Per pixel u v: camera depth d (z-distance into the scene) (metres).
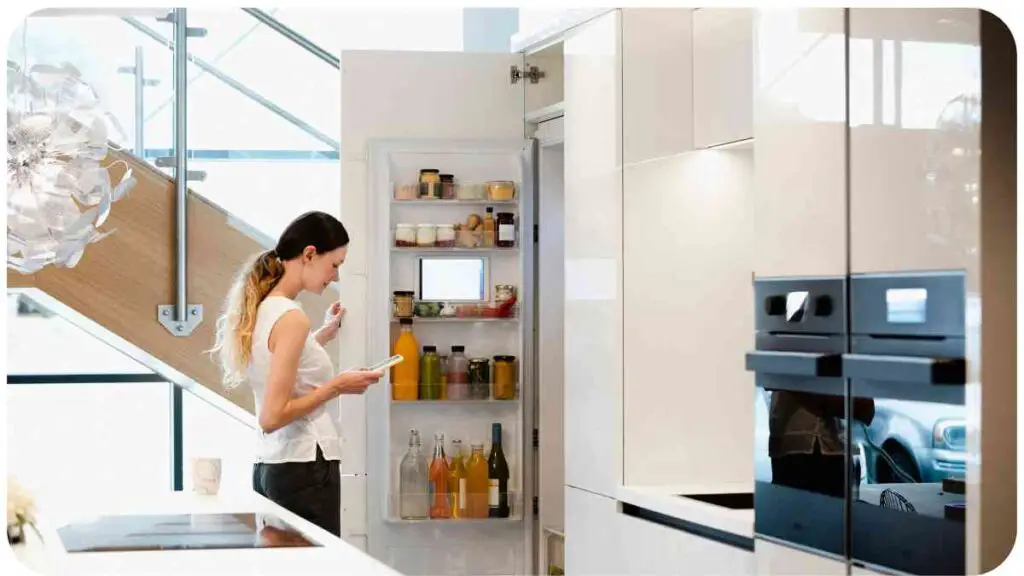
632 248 3.87
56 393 5.80
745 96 3.57
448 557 4.84
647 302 3.88
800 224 2.87
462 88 4.84
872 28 2.61
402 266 4.86
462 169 4.87
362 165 4.77
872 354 2.60
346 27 5.57
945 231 2.39
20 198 2.86
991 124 2.32
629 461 3.86
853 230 2.67
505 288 4.82
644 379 3.88
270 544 2.50
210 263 5.35
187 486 5.81
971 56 2.32
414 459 4.77
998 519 2.33
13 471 5.75
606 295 3.93
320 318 5.34
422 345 4.89
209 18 5.41
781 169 2.95
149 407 5.86
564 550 4.58
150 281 5.27
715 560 3.27
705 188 3.93
